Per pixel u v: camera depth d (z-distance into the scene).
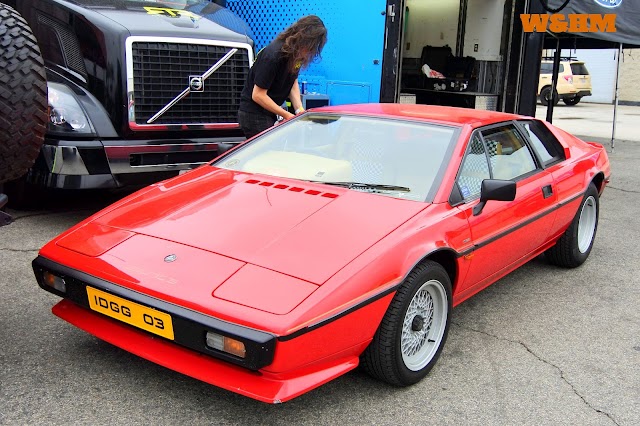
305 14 7.98
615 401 3.12
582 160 4.92
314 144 3.95
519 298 4.46
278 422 2.76
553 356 3.58
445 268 3.34
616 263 5.38
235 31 6.11
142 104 5.36
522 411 2.98
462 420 2.87
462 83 10.02
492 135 3.95
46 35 5.62
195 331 2.48
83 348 3.31
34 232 5.16
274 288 2.53
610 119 19.94
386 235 2.91
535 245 4.32
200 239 2.90
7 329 3.46
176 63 5.52
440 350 3.28
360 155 3.73
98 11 5.42
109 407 2.80
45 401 2.80
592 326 4.03
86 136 5.04
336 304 2.52
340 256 2.74
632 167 10.64
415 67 10.91
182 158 5.62
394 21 7.36
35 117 2.95
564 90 25.02
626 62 26.89
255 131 5.30
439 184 3.37
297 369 2.50
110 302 2.73
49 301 3.84
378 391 3.07
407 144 3.69
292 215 3.07
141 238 2.97
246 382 2.50
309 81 8.20
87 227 3.19
